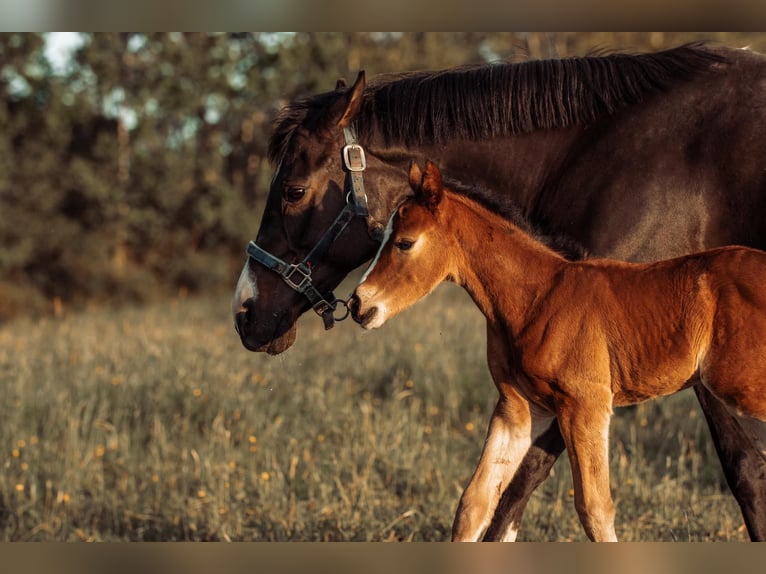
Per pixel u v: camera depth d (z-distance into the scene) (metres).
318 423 8.00
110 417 8.39
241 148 23.17
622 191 4.83
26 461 7.25
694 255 4.36
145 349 10.41
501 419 4.65
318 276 5.16
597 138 5.00
